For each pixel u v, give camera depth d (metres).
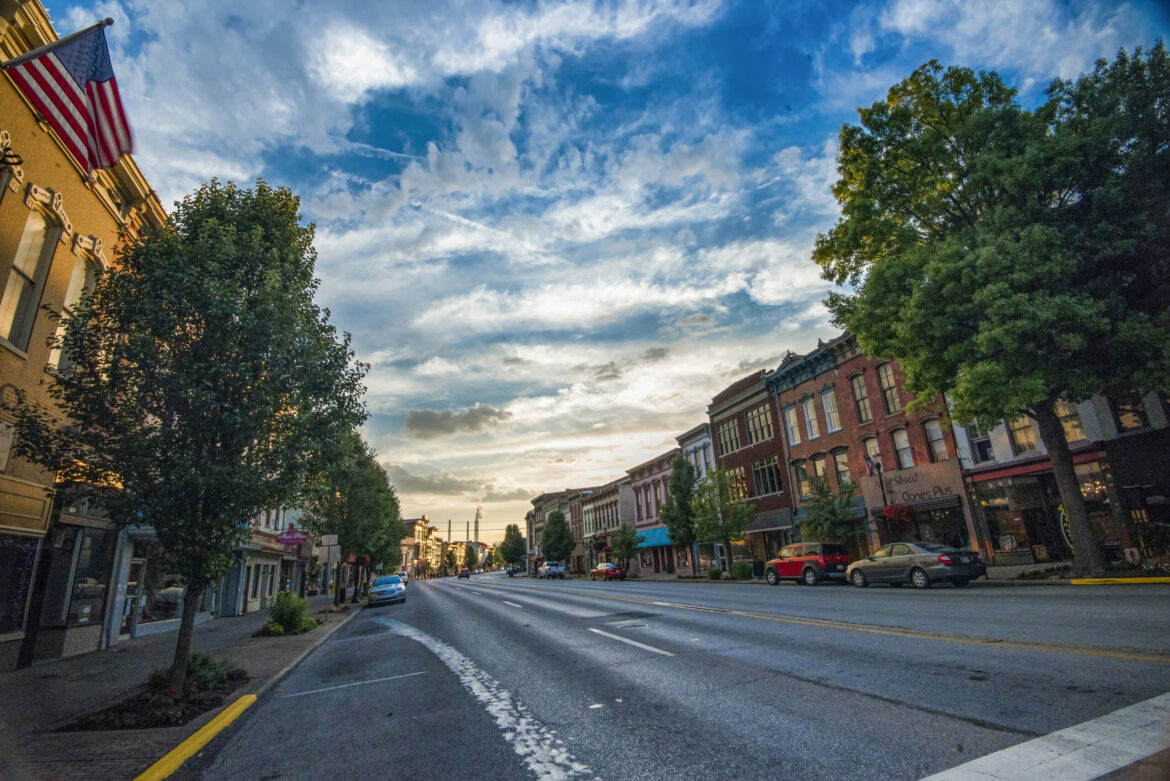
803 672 6.43
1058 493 19.38
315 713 6.81
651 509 48.75
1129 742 3.71
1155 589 11.48
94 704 7.50
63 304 11.29
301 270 10.33
